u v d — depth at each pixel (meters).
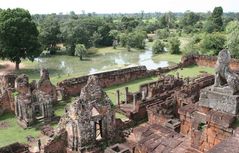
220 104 12.82
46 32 85.31
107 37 106.50
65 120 21.33
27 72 60.94
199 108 14.02
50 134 24.31
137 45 99.94
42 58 81.69
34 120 28.11
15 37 57.38
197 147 13.68
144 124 26.89
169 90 35.56
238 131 8.59
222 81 13.21
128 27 133.50
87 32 97.25
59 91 35.91
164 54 85.94
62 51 92.88
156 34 127.12
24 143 23.41
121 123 25.56
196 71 51.16
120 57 85.25
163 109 26.89
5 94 31.22
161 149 16.16
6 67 66.12
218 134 12.46
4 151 19.84
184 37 121.94
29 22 59.81
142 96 33.00
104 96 21.95
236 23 74.44
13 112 31.72
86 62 76.44
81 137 20.72
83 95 20.69
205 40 66.38
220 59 13.01
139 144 17.08
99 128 23.31
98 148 21.41
